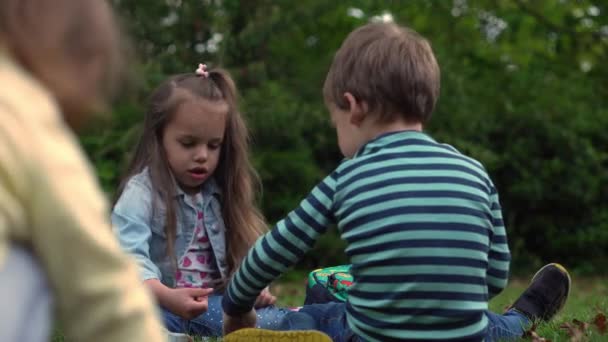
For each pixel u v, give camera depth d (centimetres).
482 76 1328
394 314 237
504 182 1184
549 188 1169
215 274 362
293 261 255
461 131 1161
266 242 255
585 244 1184
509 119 1188
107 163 996
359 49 258
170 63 1020
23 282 125
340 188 247
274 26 1071
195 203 357
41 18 133
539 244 1209
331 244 1037
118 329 129
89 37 137
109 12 142
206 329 356
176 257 351
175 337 283
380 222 236
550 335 317
